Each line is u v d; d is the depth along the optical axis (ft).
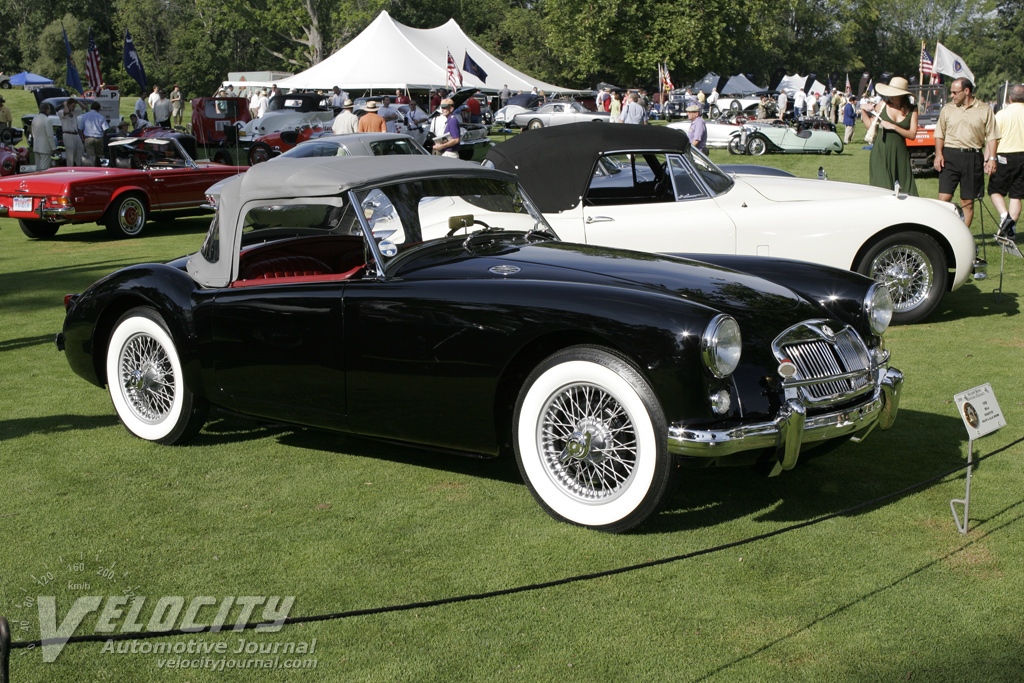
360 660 8.67
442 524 11.73
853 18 250.57
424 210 13.38
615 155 21.09
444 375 11.73
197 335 13.93
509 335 11.16
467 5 222.48
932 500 12.12
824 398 11.03
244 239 13.85
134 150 44.55
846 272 13.25
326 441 15.31
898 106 28.96
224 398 14.02
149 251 37.47
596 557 10.66
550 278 11.75
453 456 14.43
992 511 11.71
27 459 14.43
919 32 306.14
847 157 74.08
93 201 39.93
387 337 12.05
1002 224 27.14
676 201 21.48
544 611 9.47
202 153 76.23
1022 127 29.91
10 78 175.22
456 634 9.07
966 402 10.90
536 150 21.31
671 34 112.78
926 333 21.38
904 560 10.41
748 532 11.27
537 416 11.44
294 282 13.14
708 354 10.12
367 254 12.58
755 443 10.38
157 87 84.43
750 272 13.60
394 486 13.15
